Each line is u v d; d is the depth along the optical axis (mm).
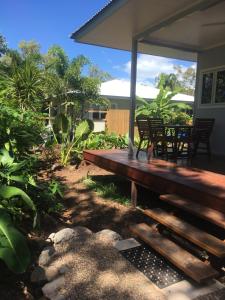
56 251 3248
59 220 4305
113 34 6734
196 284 2734
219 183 3961
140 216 4551
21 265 2488
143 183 4805
